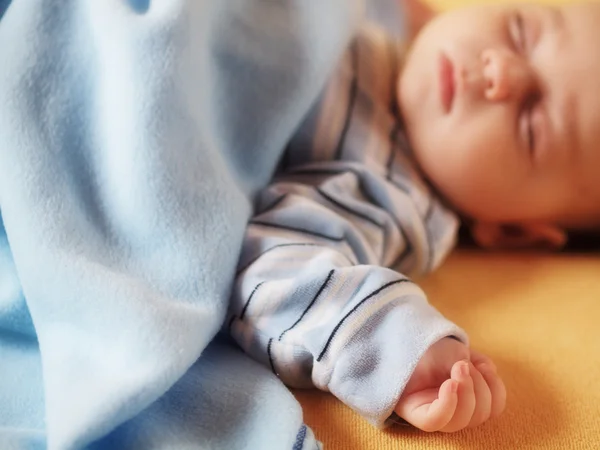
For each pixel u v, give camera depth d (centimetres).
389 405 33
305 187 41
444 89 45
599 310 40
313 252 37
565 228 48
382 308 34
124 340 32
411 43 51
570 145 45
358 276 35
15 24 36
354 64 46
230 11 39
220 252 35
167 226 35
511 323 39
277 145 40
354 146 44
